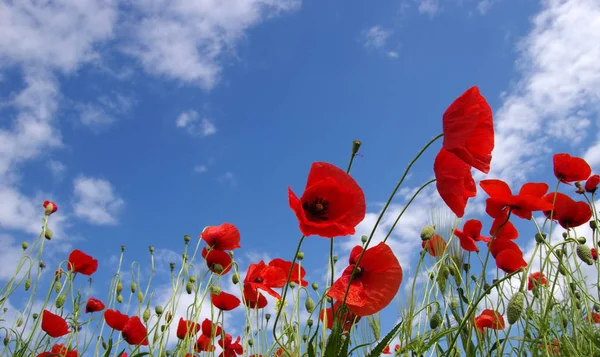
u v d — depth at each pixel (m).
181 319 0.98
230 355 0.99
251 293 0.78
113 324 1.01
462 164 0.57
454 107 0.56
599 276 0.79
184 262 0.95
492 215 0.73
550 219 0.80
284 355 0.74
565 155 0.90
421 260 0.68
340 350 0.57
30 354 1.02
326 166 0.57
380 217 0.54
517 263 0.77
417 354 0.64
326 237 0.56
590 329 0.76
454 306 0.75
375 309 0.56
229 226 0.93
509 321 0.60
